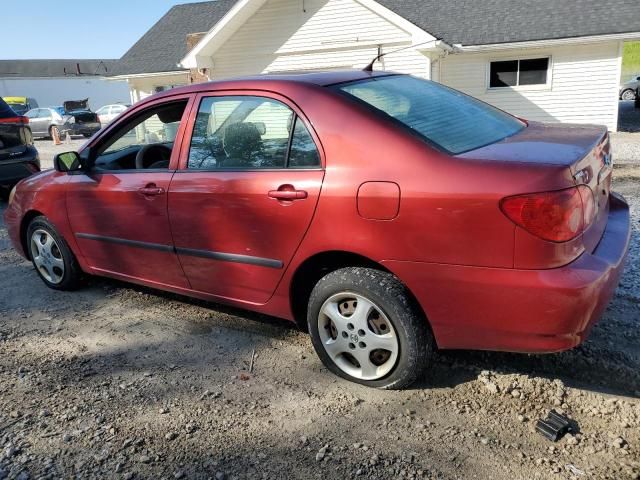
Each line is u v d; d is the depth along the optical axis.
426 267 2.67
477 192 2.50
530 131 3.30
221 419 2.88
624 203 3.40
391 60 15.73
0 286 5.10
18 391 3.26
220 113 3.47
